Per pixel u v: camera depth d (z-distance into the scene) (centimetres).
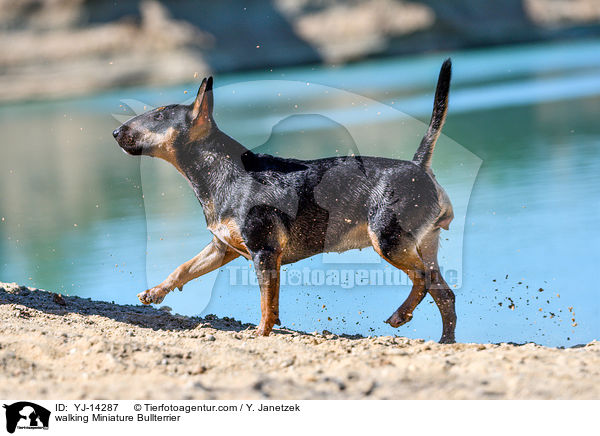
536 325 904
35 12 6125
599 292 1002
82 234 1581
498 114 3139
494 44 7394
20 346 647
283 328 876
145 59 6025
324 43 6919
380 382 554
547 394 524
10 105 5353
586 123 2677
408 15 7138
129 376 574
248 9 6831
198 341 711
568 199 1532
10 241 1562
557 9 7775
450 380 551
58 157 2934
